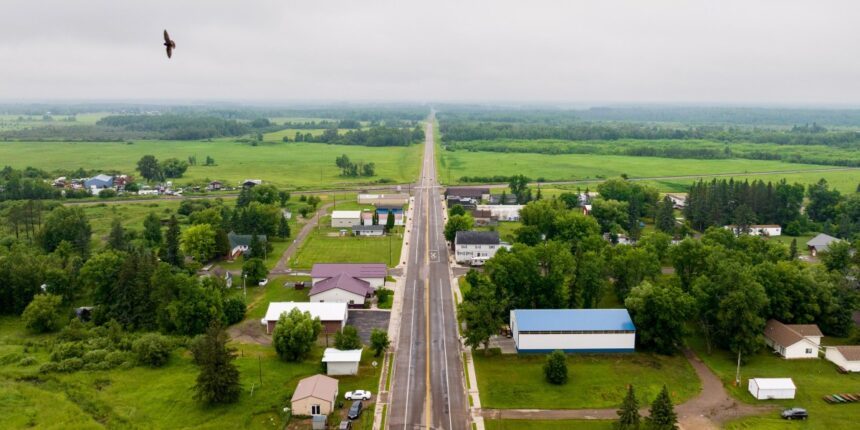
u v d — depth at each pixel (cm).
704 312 11525
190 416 8838
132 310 12181
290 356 10738
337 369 10325
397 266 16725
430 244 19138
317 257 17638
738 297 10781
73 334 11506
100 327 11850
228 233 19138
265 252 17625
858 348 10769
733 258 13712
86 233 17825
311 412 8994
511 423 8869
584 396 9681
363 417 8969
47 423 8469
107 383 9831
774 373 10506
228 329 12294
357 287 13762
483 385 10012
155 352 10450
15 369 10200
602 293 13025
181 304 11844
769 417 9112
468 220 18950
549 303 12375
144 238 18950
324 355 10475
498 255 13362
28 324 11988
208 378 9094
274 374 10200
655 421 8031
